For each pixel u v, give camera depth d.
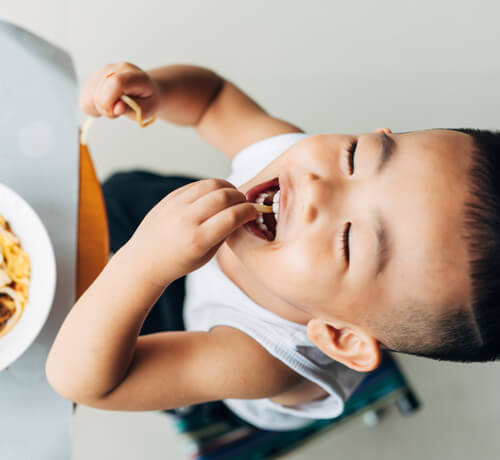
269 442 1.10
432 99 1.79
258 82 1.73
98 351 0.71
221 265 0.90
